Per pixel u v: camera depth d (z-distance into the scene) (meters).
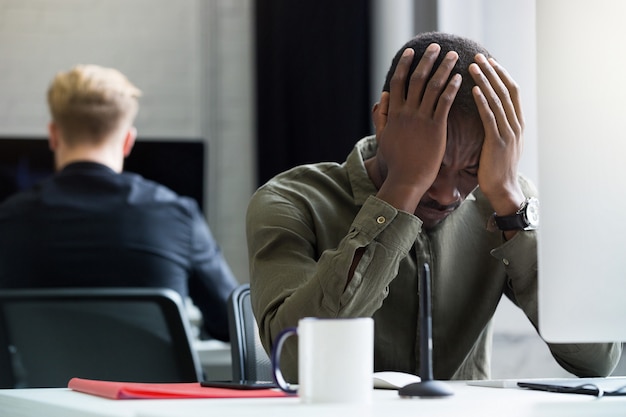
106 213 2.81
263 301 1.67
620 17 1.33
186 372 2.45
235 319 1.91
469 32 3.31
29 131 5.23
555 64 1.32
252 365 1.91
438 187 1.66
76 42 5.29
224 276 2.94
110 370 2.43
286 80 4.73
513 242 1.71
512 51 3.12
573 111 1.32
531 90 3.06
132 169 4.36
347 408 1.00
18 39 5.24
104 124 2.92
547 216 1.32
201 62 5.38
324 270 1.52
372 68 4.24
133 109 3.02
